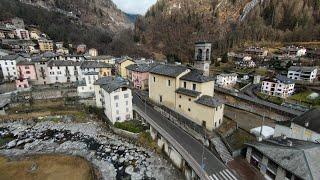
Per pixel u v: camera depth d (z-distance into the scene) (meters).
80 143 50.78
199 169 33.72
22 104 68.00
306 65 108.44
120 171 40.56
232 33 197.12
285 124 41.06
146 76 83.19
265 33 183.50
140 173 39.81
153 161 43.44
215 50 176.75
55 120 63.31
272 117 55.31
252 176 33.22
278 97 74.62
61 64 89.94
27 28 164.75
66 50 147.00
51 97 73.50
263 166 33.22
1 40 129.75
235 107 64.25
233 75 99.69
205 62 60.56
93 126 59.91
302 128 37.19
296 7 187.00
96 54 147.75
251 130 45.06
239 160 37.59
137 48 183.38
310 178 25.00
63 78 91.50
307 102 67.31
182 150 39.16
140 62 118.06
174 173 39.62
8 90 77.50
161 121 52.25
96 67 92.00
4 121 61.84
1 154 45.56
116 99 55.50
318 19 174.50
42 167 41.00
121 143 50.47
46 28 175.62
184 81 53.72
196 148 40.75
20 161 43.00
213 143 40.50
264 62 128.75
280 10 196.88
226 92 77.62
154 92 64.19
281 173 29.45
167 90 58.44
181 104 54.38
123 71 101.62
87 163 42.53
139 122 56.22
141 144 49.50
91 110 66.56
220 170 34.34
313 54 123.25
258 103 64.00
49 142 51.25
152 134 50.38
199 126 48.53
